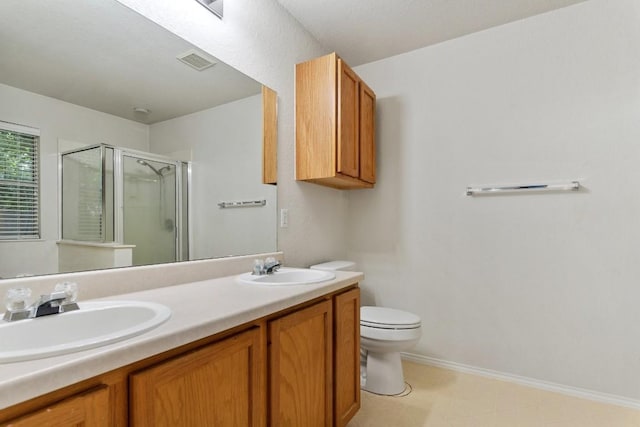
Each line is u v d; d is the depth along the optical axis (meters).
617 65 1.96
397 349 1.99
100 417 0.65
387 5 2.06
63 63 1.14
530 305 2.18
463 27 2.30
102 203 1.23
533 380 2.15
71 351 0.64
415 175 2.59
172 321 0.86
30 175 1.05
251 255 1.86
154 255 1.39
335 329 1.51
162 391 0.77
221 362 0.93
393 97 2.69
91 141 1.20
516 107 2.23
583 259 2.03
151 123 1.40
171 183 1.47
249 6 1.86
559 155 2.10
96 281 1.16
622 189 1.94
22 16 1.05
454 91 2.44
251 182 1.88
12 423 0.54
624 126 1.94
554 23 2.12
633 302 1.91
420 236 2.56
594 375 1.99
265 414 1.10
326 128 2.10
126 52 1.32
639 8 1.92
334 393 1.50
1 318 0.84
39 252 1.05
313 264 2.40
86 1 1.20
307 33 2.33
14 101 1.02
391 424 1.72
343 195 2.84
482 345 2.32
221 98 1.70
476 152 2.36
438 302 2.48
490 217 2.31
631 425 1.72
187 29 1.53
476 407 1.89
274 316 1.16
